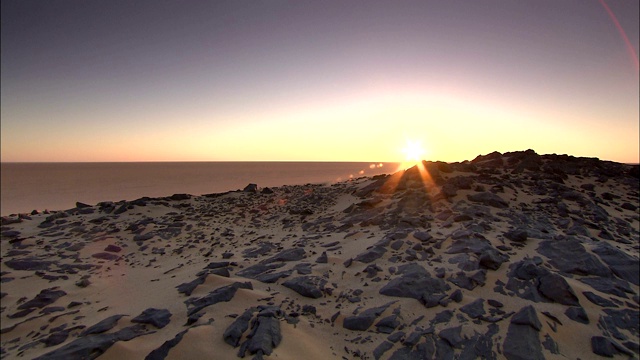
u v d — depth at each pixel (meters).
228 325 9.80
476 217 18.72
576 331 9.65
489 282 11.90
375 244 15.90
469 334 9.47
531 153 32.25
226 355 8.41
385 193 26.42
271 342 8.73
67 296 14.34
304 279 12.81
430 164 28.52
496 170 28.58
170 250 20.58
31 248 20.58
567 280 11.75
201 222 26.31
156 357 8.39
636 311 10.59
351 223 20.94
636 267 12.85
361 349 9.20
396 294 11.50
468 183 23.72
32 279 16.28
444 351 8.95
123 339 9.27
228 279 13.31
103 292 14.71
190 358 8.34
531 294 11.16
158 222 25.75
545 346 9.02
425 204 21.53
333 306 11.18
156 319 10.53
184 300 12.10
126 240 22.19
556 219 18.98
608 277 12.34
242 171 124.25
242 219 27.09
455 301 10.97
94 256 19.50
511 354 8.76
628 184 26.17
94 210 29.61
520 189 23.83
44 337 11.04
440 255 14.19
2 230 24.02
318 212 26.36
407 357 8.84
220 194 36.00
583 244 14.62
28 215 28.88
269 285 12.77
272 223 25.39
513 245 14.80
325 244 17.81
